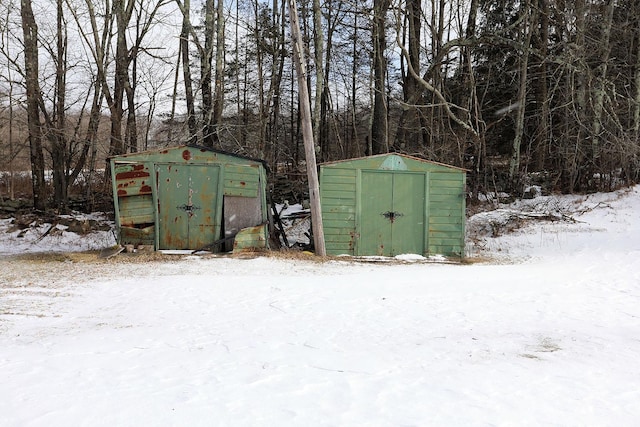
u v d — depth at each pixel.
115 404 4.32
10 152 23.17
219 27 21.02
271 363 5.56
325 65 29.53
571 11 23.16
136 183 14.17
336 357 5.84
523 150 29.25
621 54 25.78
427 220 14.95
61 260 13.20
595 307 8.52
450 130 24.92
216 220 14.40
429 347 6.30
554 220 19.52
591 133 22.55
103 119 24.78
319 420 4.10
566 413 4.29
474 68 28.69
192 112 22.16
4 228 17.95
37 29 20.38
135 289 9.61
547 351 6.16
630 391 4.82
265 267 12.34
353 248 14.75
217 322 7.41
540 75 25.55
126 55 21.83
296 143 32.88
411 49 24.66
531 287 10.17
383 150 24.33
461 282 10.69
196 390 4.70
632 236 16.56
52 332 6.71
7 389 4.61
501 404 4.47
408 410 4.32
